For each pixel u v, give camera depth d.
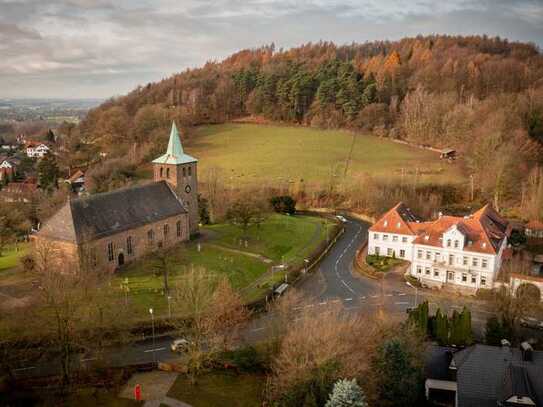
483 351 53.72
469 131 153.25
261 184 143.25
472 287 83.81
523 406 48.44
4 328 54.34
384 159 161.00
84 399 51.94
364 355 51.03
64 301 53.31
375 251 100.38
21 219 121.69
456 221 88.88
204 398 52.69
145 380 55.81
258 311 73.88
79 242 75.88
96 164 174.12
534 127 148.25
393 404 51.00
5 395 51.50
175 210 96.50
